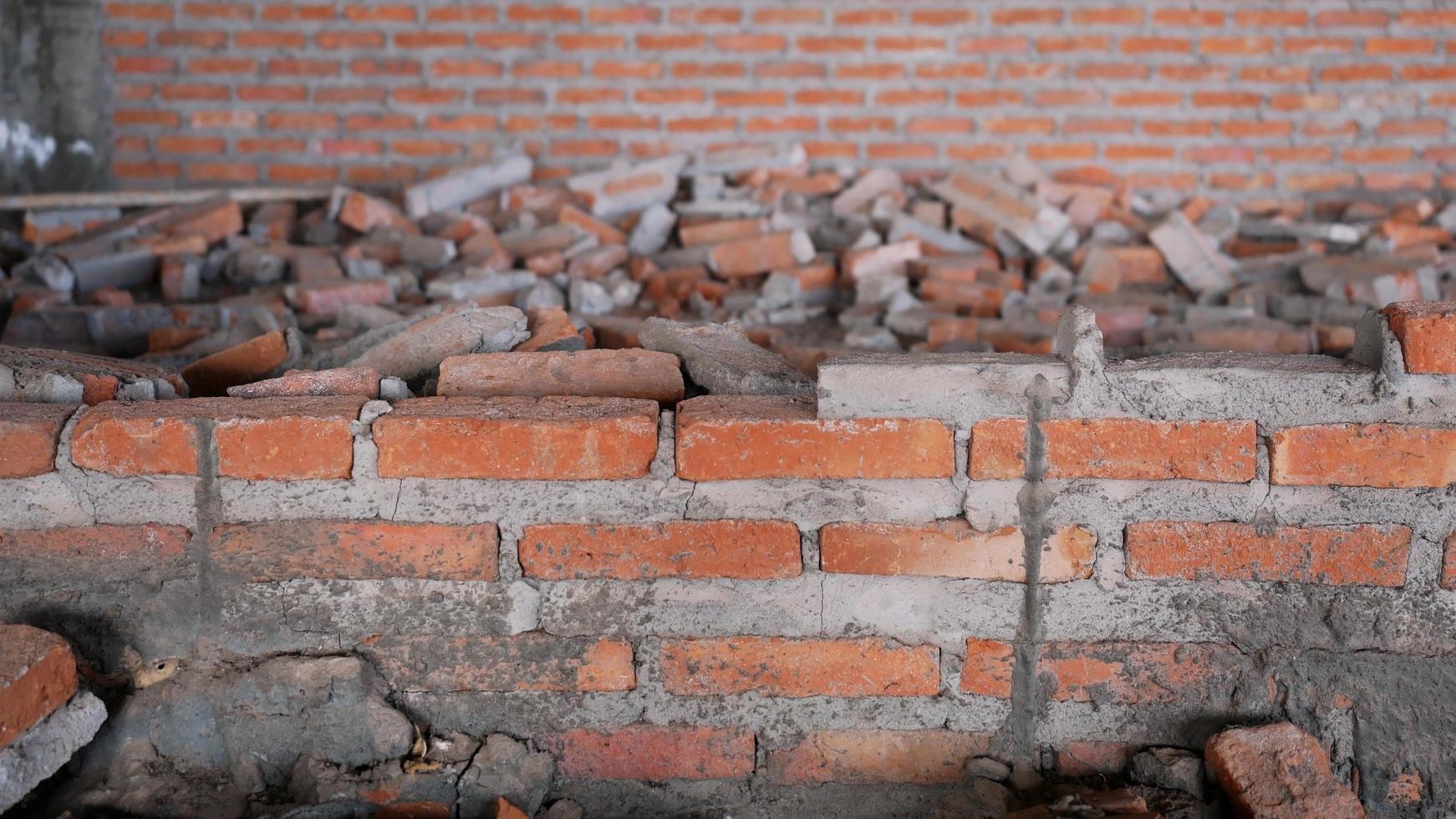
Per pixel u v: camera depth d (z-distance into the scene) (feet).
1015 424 4.89
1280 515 4.88
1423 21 15.28
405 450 4.95
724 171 15.51
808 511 5.01
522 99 15.78
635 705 5.23
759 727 5.24
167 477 4.97
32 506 4.97
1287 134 15.67
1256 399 4.80
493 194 15.11
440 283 11.44
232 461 4.95
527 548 5.07
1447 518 4.82
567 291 12.07
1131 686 5.11
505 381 5.71
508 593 5.11
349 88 15.74
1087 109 15.71
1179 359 5.06
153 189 15.75
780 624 5.13
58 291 11.33
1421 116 15.52
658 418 5.06
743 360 5.98
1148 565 4.98
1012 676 5.14
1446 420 4.72
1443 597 4.90
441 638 5.16
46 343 10.15
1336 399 4.77
